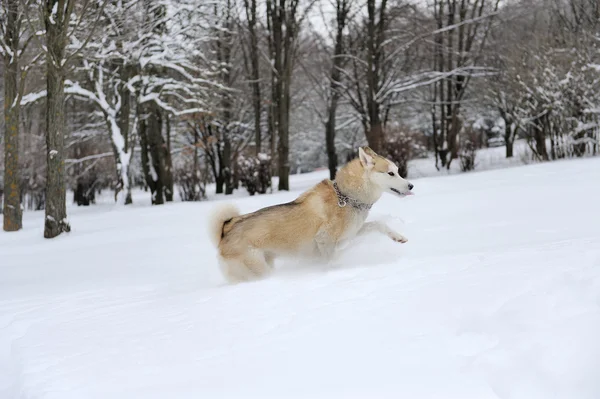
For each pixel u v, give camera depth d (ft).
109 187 101.76
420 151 104.01
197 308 13.16
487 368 7.70
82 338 12.14
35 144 79.97
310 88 109.91
